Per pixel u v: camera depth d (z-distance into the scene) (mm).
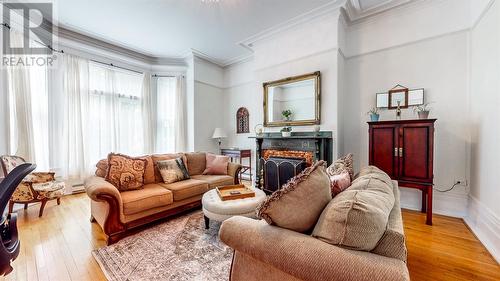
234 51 4805
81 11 3246
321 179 1162
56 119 3670
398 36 3145
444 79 2855
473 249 2002
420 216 2789
